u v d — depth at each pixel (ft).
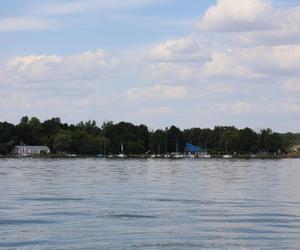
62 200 163.94
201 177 328.49
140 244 91.30
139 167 535.19
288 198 175.32
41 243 91.66
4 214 128.36
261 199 171.01
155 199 167.94
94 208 141.38
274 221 118.21
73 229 105.70
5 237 96.99
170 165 616.39
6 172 394.32
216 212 133.90
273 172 422.41
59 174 362.33
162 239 95.76
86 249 87.20
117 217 122.93
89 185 239.50
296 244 92.02
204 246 90.17
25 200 163.94
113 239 95.35
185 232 102.94
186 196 179.93
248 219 121.08
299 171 446.60
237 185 245.65
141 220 118.42
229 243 92.68
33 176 331.36
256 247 89.45
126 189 213.25
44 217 122.62
